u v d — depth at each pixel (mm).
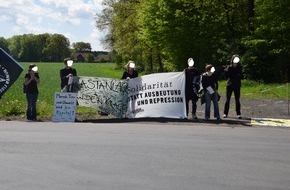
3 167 8000
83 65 122938
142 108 16094
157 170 7969
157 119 15477
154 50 53312
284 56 36844
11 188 6715
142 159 8828
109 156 9039
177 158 8977
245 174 7812
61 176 7461
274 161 8906
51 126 13352
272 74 37594
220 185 7082
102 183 7078
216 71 15883
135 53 56875
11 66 17359
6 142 10336
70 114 15062
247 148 10219
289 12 37344
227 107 16125
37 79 15250
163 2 44750
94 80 16109
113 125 13891
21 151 9375
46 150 9516
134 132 12312
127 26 54750
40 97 25812
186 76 15867
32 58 175125
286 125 14484
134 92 16203
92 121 15109
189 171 7941
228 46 41188
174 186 6969
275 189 6953
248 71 37812
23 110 17062
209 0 44281
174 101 15922
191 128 13359
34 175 7496
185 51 45812
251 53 37750
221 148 10141
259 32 38125
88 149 9703
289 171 8094
